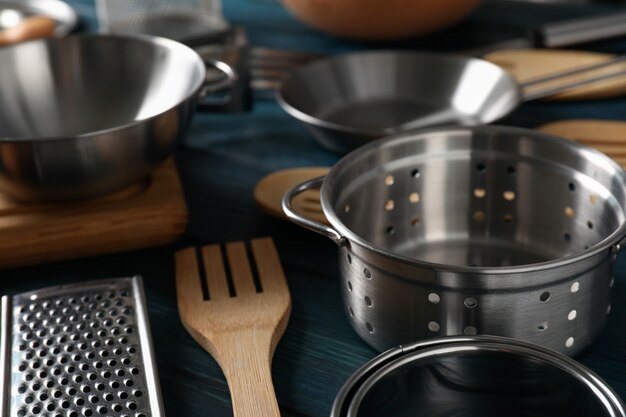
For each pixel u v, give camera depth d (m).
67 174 0.77
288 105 0.96
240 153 1.02
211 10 1.37
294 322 0.73
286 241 0.84
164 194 0.85
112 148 0.76
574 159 0.73
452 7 1.20
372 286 0.63
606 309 0.65
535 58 1.20
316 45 1.31
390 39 1.25
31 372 0.63
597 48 1.25
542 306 0.59
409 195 0.78
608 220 0.70
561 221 0.77
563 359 0.55
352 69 1.09
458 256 0.79
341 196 0.70
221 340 0.68
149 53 0.94
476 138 0.77
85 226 0.81
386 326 0.64
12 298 0.72
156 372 0.63
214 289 0.75
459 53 1.24
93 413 0.59
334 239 0.63
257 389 0.63
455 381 0.57
